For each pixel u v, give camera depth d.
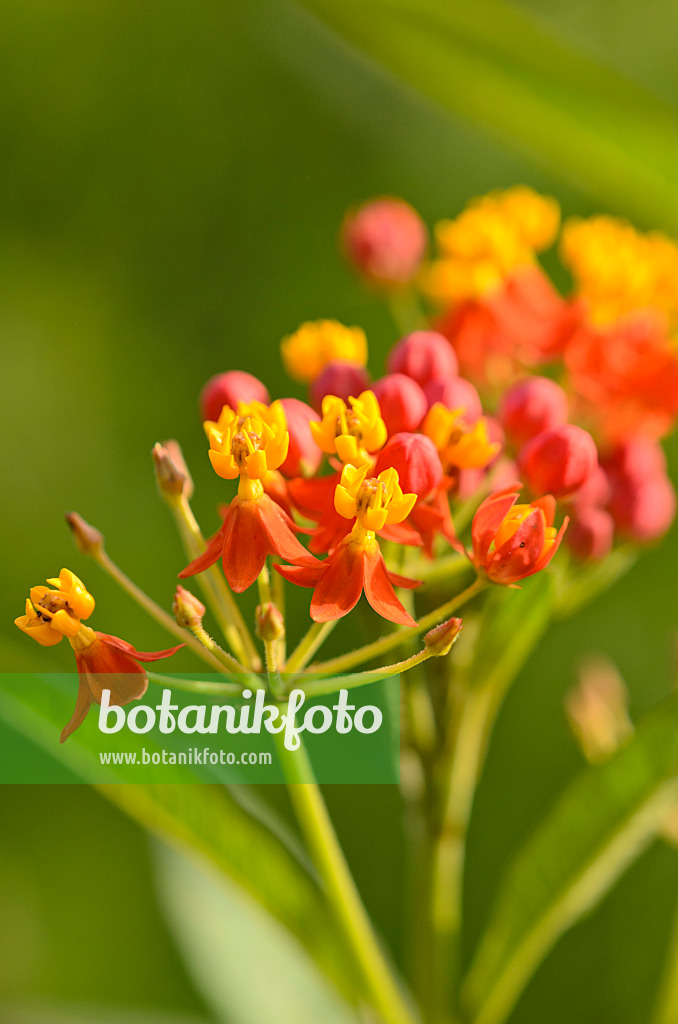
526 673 0.56
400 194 0.69
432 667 0.29
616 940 0.47
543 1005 0.47
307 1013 0.31
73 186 0.73
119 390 0.68
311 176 0.71
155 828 0.29
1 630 0.60
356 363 0.30
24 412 0.67
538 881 0.28
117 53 0.73
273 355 0.67
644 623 0.57
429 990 0.29
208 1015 0.32
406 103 0.68
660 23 0.67
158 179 0.72
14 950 0.52
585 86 0.27
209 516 0.63
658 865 0.48
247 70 0.71
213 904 0.32
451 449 0.27
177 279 0.71
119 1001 0.50
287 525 0.26
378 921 0.50
